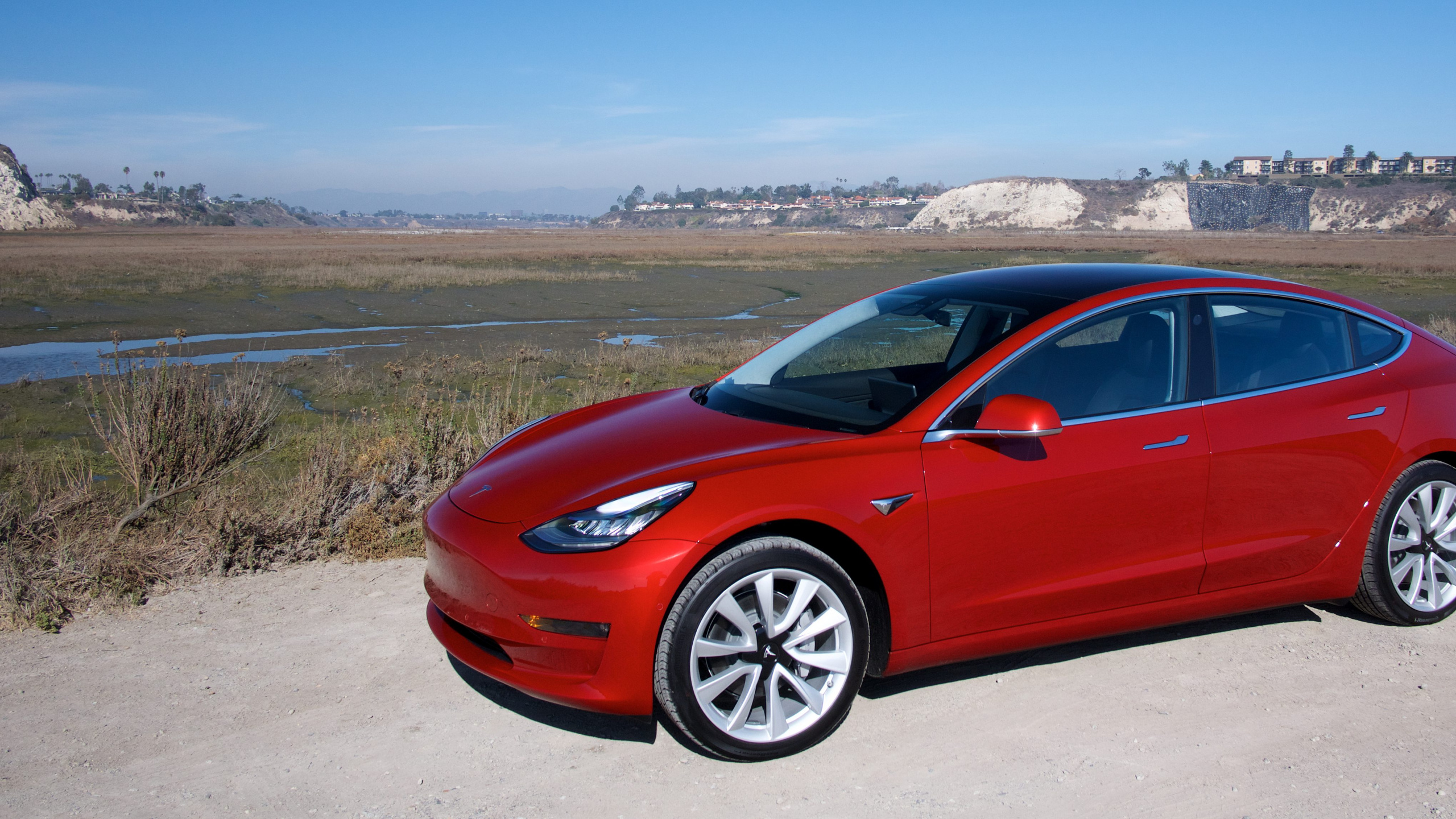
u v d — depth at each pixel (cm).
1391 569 362
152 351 1566
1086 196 19325
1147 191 19075
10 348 1686
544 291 3091
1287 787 260
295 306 2475
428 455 515
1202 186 18938
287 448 688
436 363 1362
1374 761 274
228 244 7869
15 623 374
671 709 267
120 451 537
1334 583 357
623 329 2077
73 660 344
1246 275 369
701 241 10156
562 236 13638
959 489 292
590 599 261
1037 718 300
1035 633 315
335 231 17125
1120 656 346
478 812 249
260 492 509
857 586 296
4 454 749
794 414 325
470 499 307
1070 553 311
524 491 297
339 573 439
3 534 439
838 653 283
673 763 275
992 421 284
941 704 311
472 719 301
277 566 447
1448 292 3003
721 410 345
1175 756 276
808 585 276
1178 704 309
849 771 270
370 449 531
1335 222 17900
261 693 318
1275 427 335
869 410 315
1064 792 258
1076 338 322
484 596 278
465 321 2225
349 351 1627
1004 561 302
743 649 270
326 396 1107
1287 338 355
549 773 269
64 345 1727
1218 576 335
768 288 3331
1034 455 301
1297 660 342
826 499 276
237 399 589
